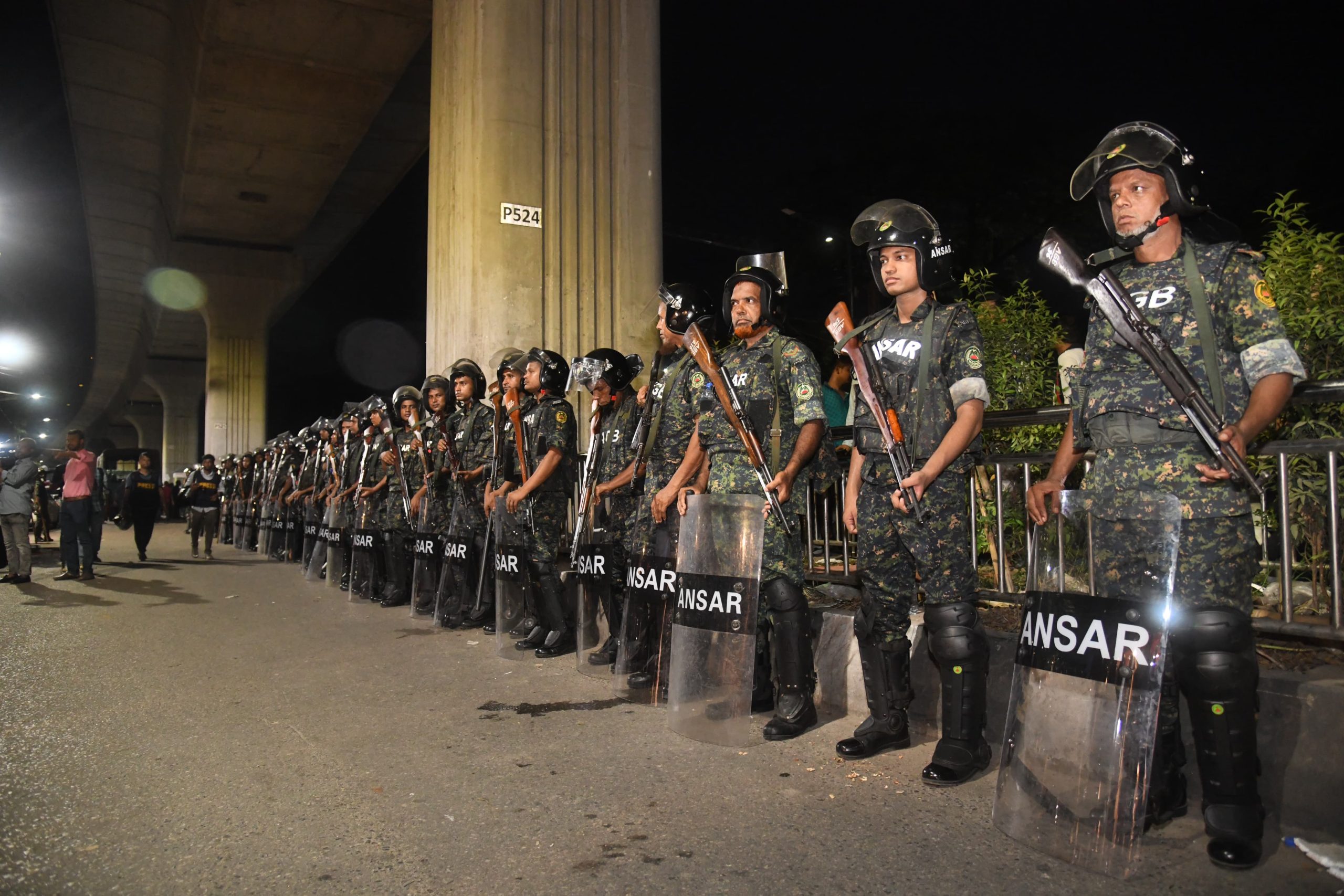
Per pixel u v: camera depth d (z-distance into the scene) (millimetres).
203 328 41781
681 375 4273
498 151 8789
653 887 2330
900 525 3107
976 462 3277
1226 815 2377
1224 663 2336
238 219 27797
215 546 17812
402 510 7613
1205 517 2377
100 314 38906
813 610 4344
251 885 2385
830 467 3863
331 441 10148
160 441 78312
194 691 4566
